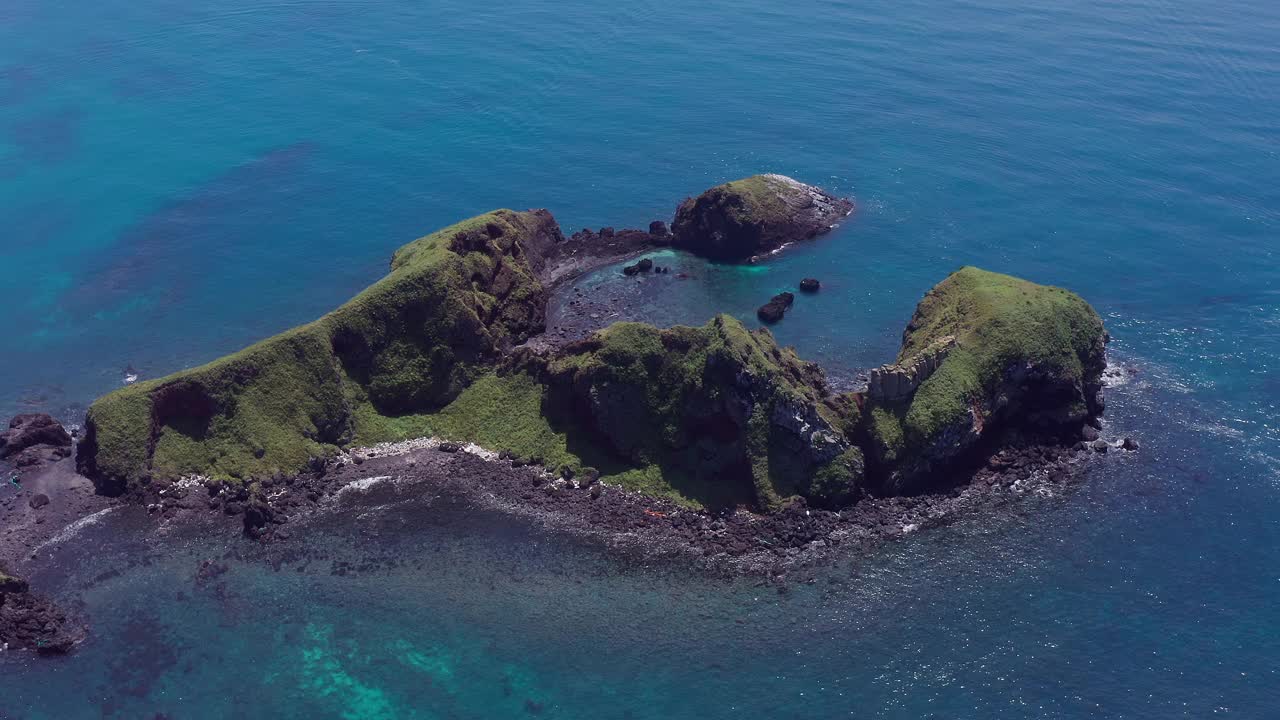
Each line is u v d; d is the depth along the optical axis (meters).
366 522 84.12
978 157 154.75
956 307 98.06
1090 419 94.25
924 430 84.88
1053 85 181.88
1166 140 157.88
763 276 124.62
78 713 67.50
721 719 66.00
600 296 119.75
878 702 66.62
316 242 136.62
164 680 69.81
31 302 122.44
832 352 107.69
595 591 76.81
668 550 80.62
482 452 92.75
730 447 87.56
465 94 185.75
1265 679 67.19
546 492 87.38
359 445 93.69
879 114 171.75
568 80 191.12
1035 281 120.31
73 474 89.81
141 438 88.25
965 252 128.50
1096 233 131.38
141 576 78.81
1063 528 81.75
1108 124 164.38
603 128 169.25
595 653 71.44
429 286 99.06
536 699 68.00
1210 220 133.38
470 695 68.44
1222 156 152.00
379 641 72.81
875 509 84.06
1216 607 73.44
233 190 151.25
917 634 71.88
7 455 93.12
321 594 76.88
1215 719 64.25
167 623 74.50
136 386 91.25
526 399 95.94
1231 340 106.75
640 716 66.44
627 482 87.75
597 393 89.25
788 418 84.88
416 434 95.00
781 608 74.62
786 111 173.88
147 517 84.75
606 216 141.62
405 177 154.12
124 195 149.62
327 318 96.31
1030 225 134.38
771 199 133.75
